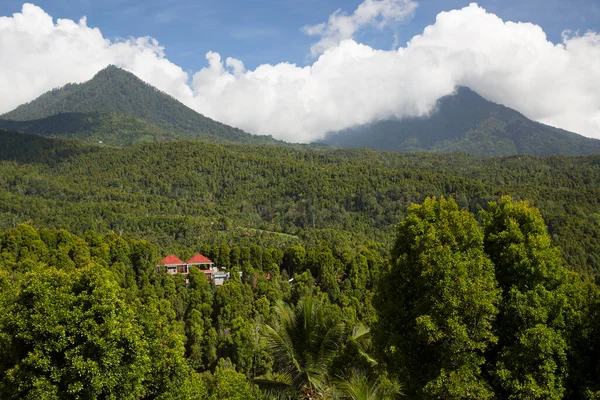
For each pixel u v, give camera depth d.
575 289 12.03
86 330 12.60
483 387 10.99
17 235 49.50
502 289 11.88
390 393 11.51
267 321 40.66
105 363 12.47
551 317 11.30
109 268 50.09
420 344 12.52
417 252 12.82
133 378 13.46
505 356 11.02
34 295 12.95
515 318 11.47
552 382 10.42
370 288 57.44
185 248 91.19
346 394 11.70
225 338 38.31
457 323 11.03
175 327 37.94
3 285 15.66
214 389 20.34
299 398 13.34
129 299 41.75
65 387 12.25
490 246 13.09
